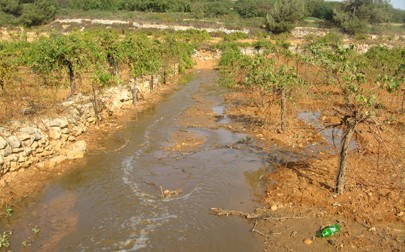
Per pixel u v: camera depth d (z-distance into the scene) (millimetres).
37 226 11750
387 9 84812
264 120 21750
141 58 27297
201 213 12359
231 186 14164
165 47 35969
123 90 25078
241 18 83438
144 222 11891
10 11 69750
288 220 11719
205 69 44781
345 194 12672
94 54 22375
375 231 10852
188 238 11078
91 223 11898
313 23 79562
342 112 12578
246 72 30438
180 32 63719
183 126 21328
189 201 13109
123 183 14438
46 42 21625
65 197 13477
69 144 17422
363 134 18688
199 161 16375
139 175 15094
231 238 11062
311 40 55469
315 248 10383
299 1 75000
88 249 10633
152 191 13836
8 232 11398
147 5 85312
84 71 23016
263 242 10812
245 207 12711
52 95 21062
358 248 10227
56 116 17516
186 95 29547
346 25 71750
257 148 17719
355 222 11336
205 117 23125
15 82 20750
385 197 12430
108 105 22625
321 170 14789
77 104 19875
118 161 16375
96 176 15016
